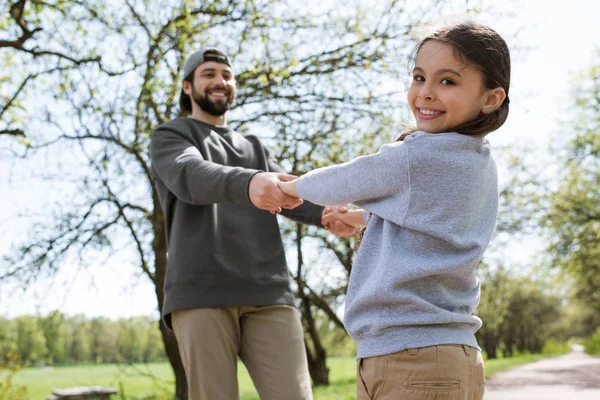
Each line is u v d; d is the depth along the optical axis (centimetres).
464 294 185
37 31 665
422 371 172
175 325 266
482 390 187
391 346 174
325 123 707
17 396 823
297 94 688
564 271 2258
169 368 1455
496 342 4909
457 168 177
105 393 1124
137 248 823
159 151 272
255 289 270
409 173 176
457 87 178
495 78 178
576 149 2002
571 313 5928
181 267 262
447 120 181
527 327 5900
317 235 1117
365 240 189
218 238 267
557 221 1975
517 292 4847
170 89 646
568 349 7512
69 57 688
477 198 182
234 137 302
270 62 662
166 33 655
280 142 703
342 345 1686
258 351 272
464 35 177
